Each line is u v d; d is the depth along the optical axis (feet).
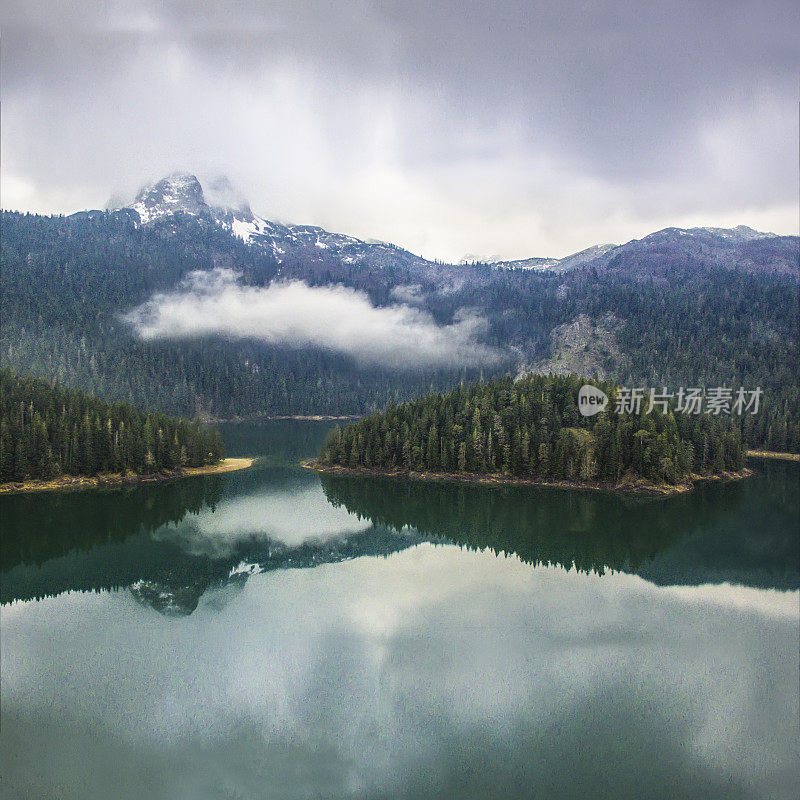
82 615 218.79
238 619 215.51
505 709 154.10
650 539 324.80
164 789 127.65
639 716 151.12
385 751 139.64
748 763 133.69
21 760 135.85
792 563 282.15
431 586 250.78
